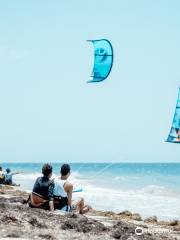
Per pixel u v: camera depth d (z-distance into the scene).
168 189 36.22
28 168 121.88
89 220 10.93
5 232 9.34
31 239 8.95
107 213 16.73
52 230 9.96
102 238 9.61
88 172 84.31
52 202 11.81
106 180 50.47
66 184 11.91
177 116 11.30
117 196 29.30
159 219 19.06
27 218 10.66
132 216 16.39
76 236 9.59
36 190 12.14
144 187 38.84
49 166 12.20
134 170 96.06
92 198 27.41
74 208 12.55
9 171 29.41
